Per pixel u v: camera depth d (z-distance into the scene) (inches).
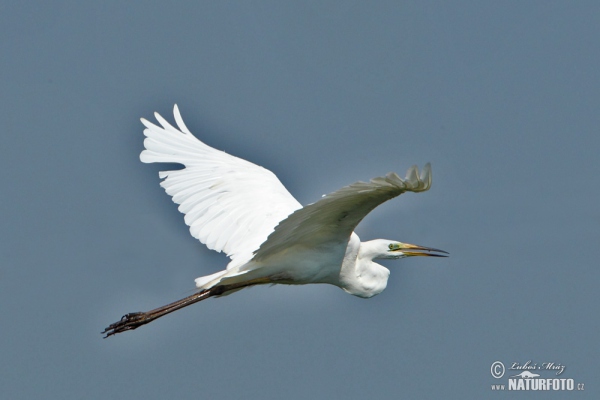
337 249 404.8
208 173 446.9
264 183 445.1
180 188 439.2
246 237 413.1
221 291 408.8
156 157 449.1
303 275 410.9
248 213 422.9
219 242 415.5
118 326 406.6
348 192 310.3
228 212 425.1
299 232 375.2
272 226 413.1
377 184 304.2
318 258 406.3
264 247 369.7
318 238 395.2
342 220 372.8
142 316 406.3
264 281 411.5
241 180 442.6
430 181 296.5
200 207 429.1
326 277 423.2
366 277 449.1
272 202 429.7
